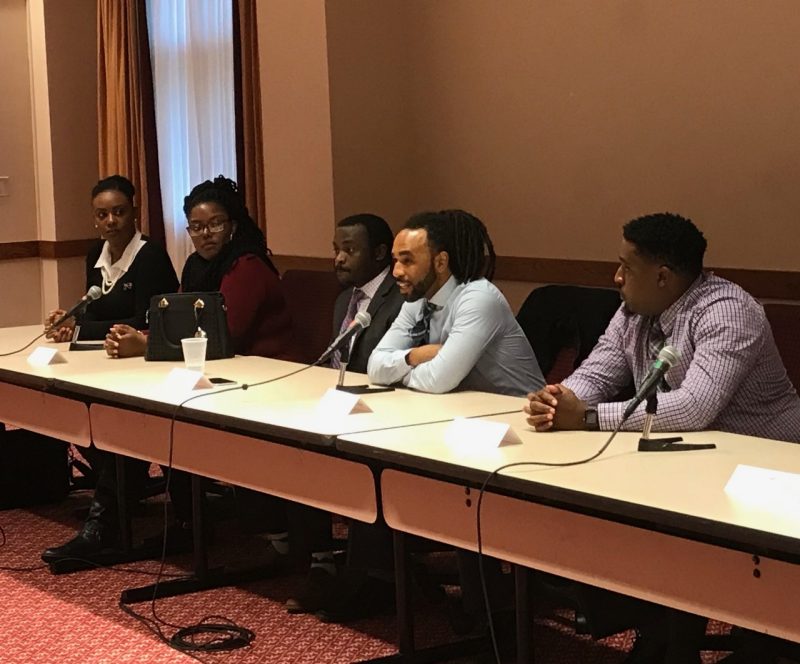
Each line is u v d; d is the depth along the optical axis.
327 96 5.21
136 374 3.60
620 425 2.40
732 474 2.14
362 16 5.30
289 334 4.23
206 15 6.16
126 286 4.55
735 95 4.29
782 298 4.20
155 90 6.48
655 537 2.05
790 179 4.15
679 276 2.66
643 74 4.58
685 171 4.48
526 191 5.08
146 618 3.27
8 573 3.71
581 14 4.78
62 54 6.86
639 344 2.79
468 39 5.22
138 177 6.59
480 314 3.11
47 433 3.71
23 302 7.01
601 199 4.79
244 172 5.89
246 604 3.37
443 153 5.41
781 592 1.86
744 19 4.24
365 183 5.37
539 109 4.98
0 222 6.88
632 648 2.71
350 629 3.15
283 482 2.87
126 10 6.51
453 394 3.11
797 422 2.66
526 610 2.46
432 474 2.48
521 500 2.29
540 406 2.61
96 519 3.81
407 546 2.81
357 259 3.74
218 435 3.04
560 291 3.69
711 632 3.00
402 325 3.36
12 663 2.95
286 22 5.36
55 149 6.88
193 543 3.85
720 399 2.53
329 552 3.32
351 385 3.28
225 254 4.18
